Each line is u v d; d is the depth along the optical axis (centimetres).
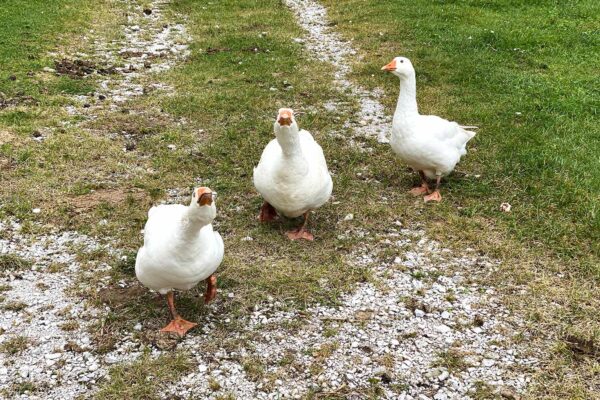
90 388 370
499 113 619
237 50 789
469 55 757
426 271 441
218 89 668
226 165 535
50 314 405
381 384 375
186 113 616
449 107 628
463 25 879
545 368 383
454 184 516
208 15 970
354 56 776
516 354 390
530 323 406
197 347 390
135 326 400
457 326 405
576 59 749
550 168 525
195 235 372
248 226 473
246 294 420
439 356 389
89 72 701
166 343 391
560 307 415
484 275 438
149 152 552
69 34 821
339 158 550
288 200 444
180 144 564
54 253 446
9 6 885
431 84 683
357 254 452
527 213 483
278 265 440
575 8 955
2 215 472
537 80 687
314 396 369
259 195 503
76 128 582
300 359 386
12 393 366
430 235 467
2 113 593
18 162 527
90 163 533
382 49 797
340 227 475
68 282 426
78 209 482
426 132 480
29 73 675
